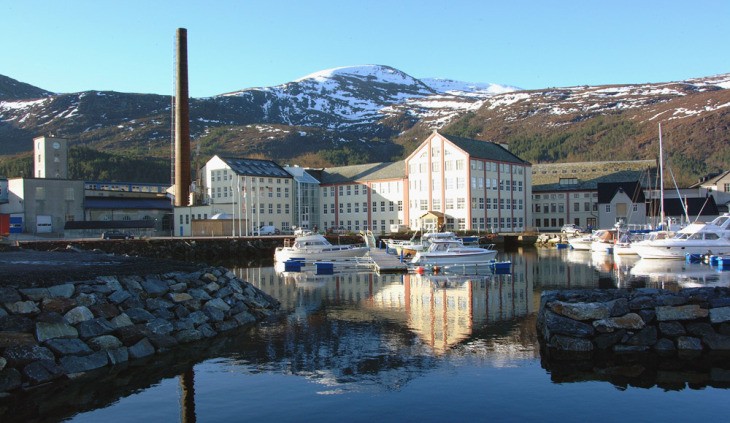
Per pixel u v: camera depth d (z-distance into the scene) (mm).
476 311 31016
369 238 83188
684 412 16141
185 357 22328
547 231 128375
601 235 87562
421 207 112000
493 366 20359
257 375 19891
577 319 22000
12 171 195625
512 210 117000
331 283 45969
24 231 101875
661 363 20266
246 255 83938
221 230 99750
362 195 121250
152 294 26438
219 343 24562
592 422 15516
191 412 16625
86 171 195250
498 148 120688
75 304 22125
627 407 16531
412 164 113625
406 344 23734
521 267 58219
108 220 110500
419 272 53625
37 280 22531
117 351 21609
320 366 20781
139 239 78000
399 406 16734
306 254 66438
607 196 120938
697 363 20188
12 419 16312
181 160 110500
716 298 21688
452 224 107812
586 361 20688
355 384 18719
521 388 18078
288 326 27953
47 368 19188
